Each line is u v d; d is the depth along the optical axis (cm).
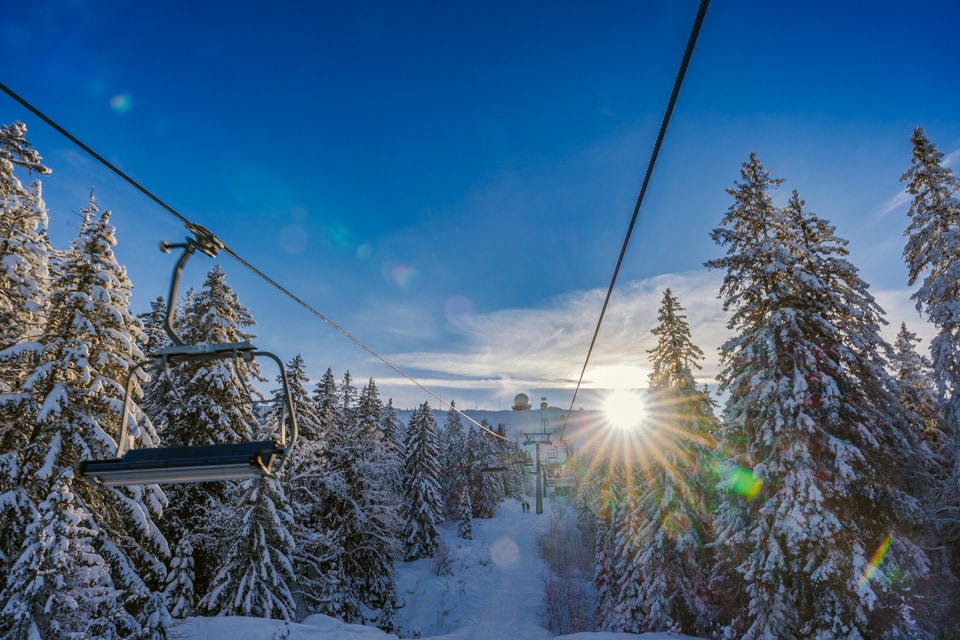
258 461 362
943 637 1308
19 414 1259
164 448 383
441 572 3706
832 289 1436
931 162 1627
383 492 2944
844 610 1217
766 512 1341
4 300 1316
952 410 1516
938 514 1520
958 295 1538
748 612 1385
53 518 1109
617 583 2330
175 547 1853
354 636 1777
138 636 1262
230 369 1923
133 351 1335
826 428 1352
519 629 2700
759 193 1576
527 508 6894
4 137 1361
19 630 1020
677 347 2334
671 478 2072
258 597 1789
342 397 4462
